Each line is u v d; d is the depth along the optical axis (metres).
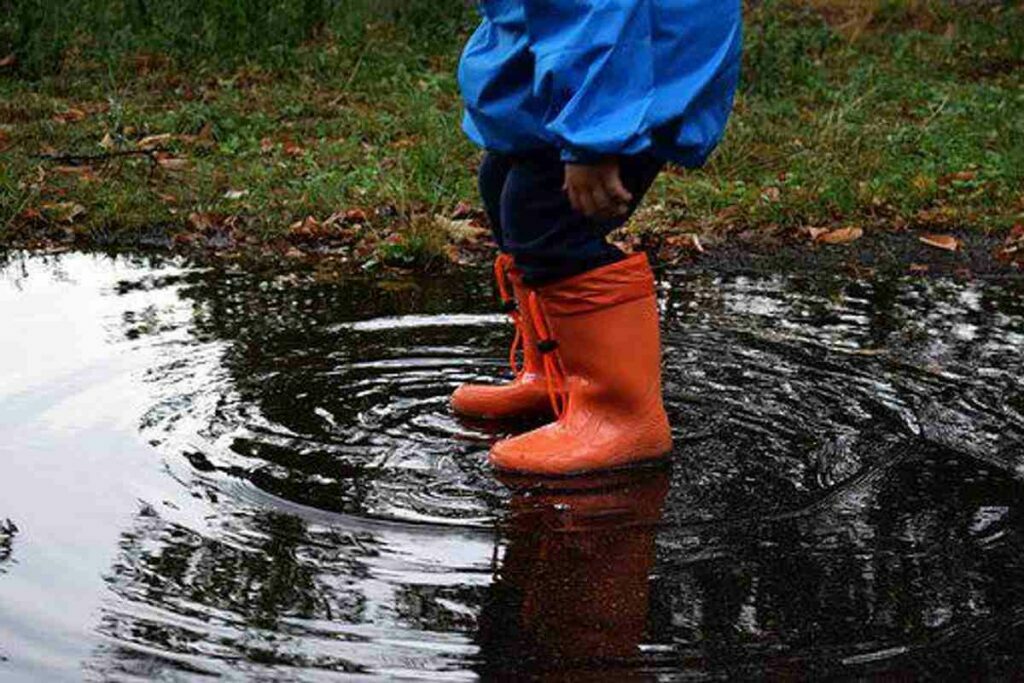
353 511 4.24
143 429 4.80
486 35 4.63
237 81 11.13
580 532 4.14
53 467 4.47
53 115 9.84
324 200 8.11
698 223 7.93
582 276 4.58
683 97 4.24
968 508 4.34
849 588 3.81
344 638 3.49
